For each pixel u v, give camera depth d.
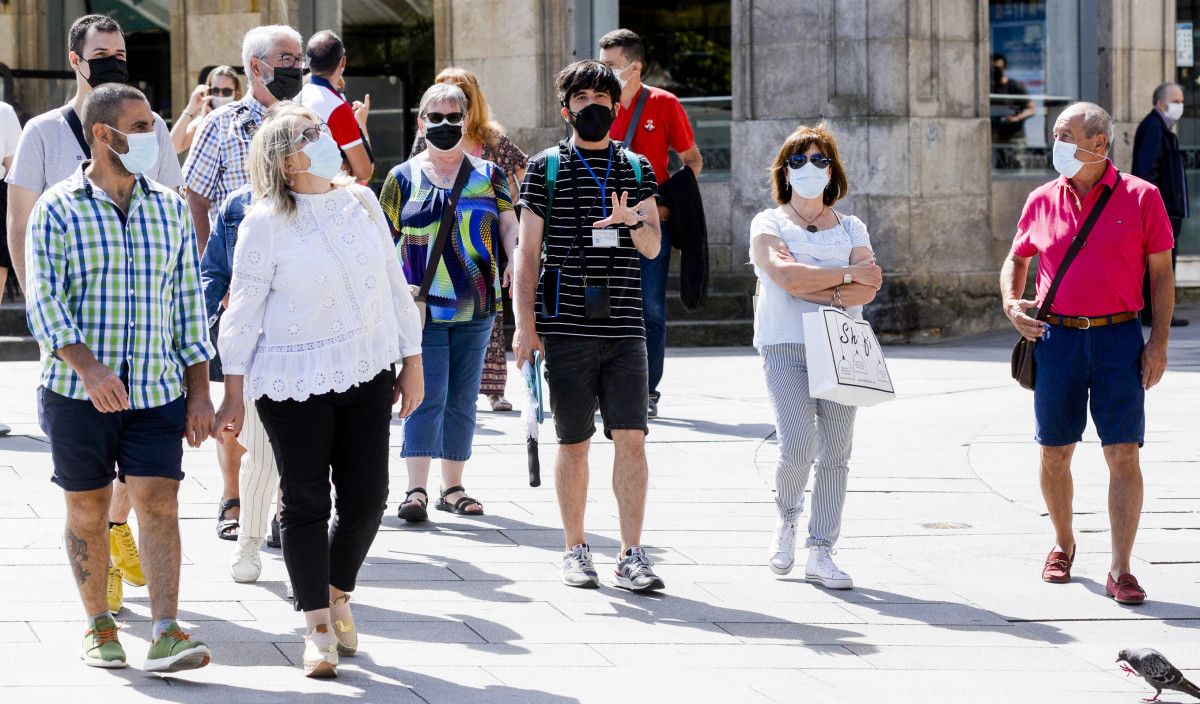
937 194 31.89
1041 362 13.71
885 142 31.23
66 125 13.14
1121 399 13.34
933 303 31.78
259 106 14.66
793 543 13.84
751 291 32.47
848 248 13.65
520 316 13.43
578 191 13.34
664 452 19.58
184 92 37.56
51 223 10.67
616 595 13.17
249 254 10.86
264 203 10.93
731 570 14.07
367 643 11.68
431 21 35.81
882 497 17.14
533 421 13.65
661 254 21.91
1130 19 35.66
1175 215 32.09
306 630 11.14
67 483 10.78
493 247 16.14
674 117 22.28
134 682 10.60
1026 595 13.39
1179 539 15.25
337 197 11.09
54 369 10.75
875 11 31.17
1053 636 12.21
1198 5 36.97
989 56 33.38
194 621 12.19
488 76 34.53
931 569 14.23
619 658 11.40
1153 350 13.37
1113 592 13.30
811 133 13.56
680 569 14.06
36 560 13.82
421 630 12.04
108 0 39.06
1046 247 13.73
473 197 16.02
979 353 29.56
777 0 32.09
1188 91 37.22
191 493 16.97
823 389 13.02
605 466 18.70
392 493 17.28
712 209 33.53
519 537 15.24
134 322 10.79
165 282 10.98
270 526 14.96
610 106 13.35
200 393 11.12
